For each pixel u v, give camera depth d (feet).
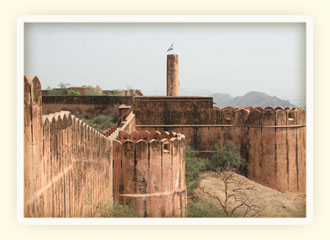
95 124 113.50
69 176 31.42
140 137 60.75
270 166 85.97
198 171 80.12
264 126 86.58
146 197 53.57
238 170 89.35
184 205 57.52
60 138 28.96
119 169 54.19
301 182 87.20
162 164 54.60
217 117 92.84
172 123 93.81
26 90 23.34
